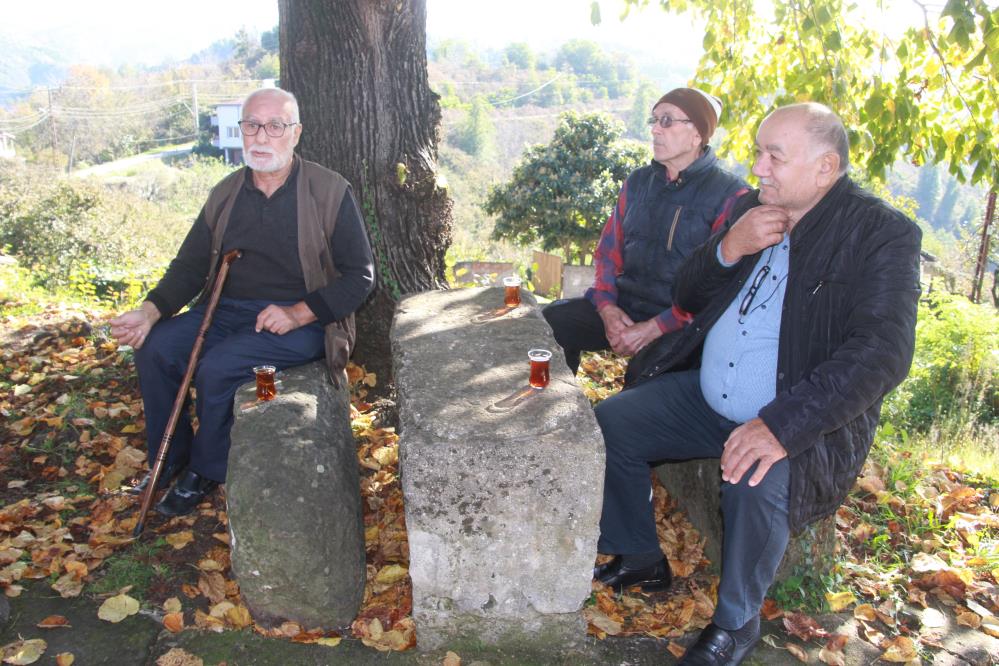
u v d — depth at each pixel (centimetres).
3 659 238
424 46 410
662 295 339
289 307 317
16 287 717
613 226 358
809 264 240
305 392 294
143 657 244
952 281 1562
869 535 325
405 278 417
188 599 271
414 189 407
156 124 7588
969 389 756
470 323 331
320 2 382
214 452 306
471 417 246
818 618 274
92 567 282
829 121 235
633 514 277
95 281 820
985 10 328
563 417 248
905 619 278
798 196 240
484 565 241
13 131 6322
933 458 441
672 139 322
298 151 406
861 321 227
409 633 258
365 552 284
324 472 261
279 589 250
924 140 457
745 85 483
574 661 250
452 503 234
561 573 244
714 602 281
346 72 390
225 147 6969
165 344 315
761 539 234
